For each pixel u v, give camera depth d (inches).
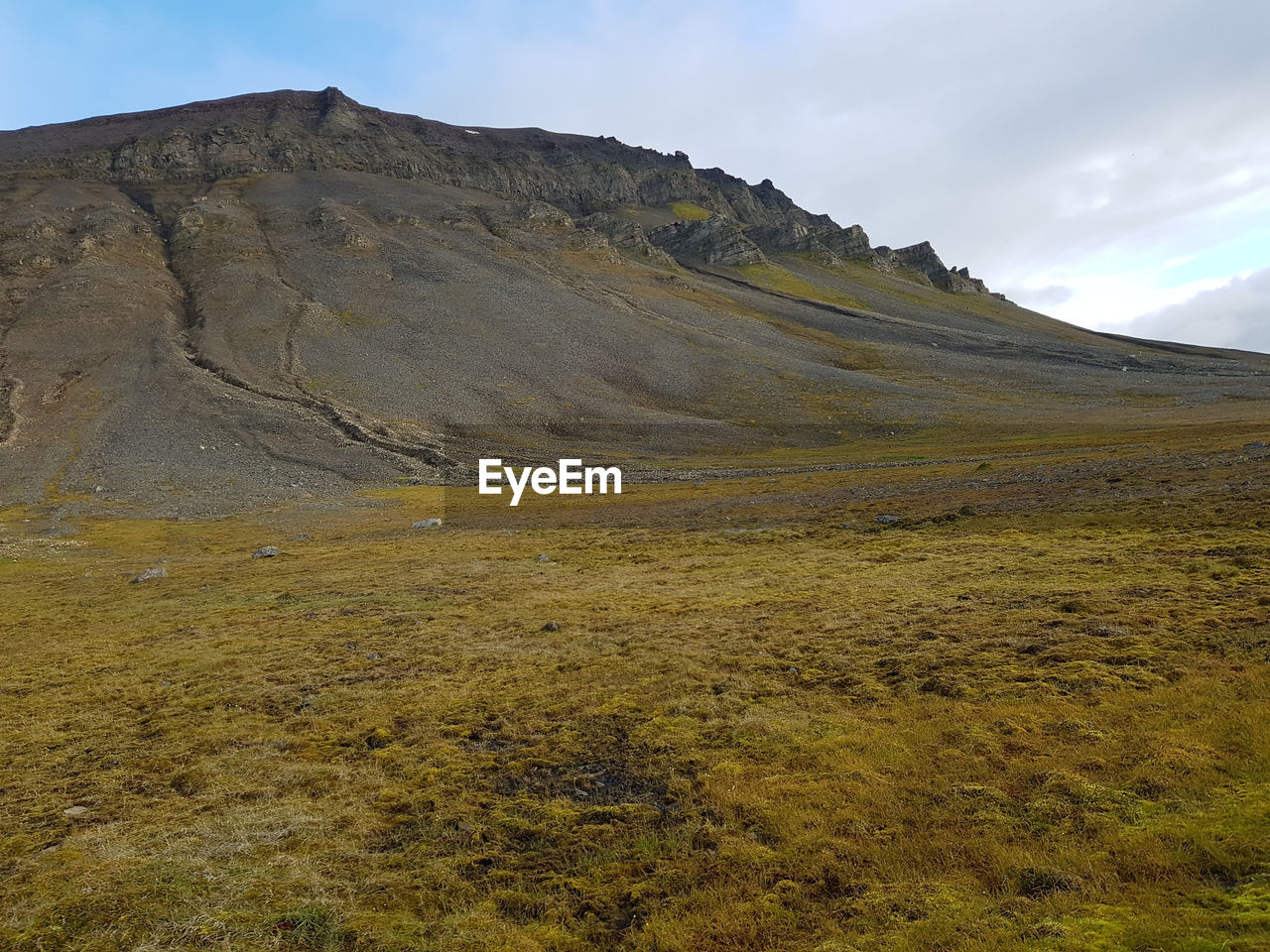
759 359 6284.5
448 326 6176.2
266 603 1259.2
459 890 368.2
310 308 6067.9
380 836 436.5
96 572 1771.7
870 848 356.2
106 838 439.5
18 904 365.1
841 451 4020.7
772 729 529.0
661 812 433.4
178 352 5093.5
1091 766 399.5
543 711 630.5
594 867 378.9
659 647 793.6
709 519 1998.0
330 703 700.7
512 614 1038.4
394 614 1093.8
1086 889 296.5
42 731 674.2
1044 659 588.4
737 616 901.2
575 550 1656.0
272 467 3555.6
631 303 7529.5
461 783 499.5
